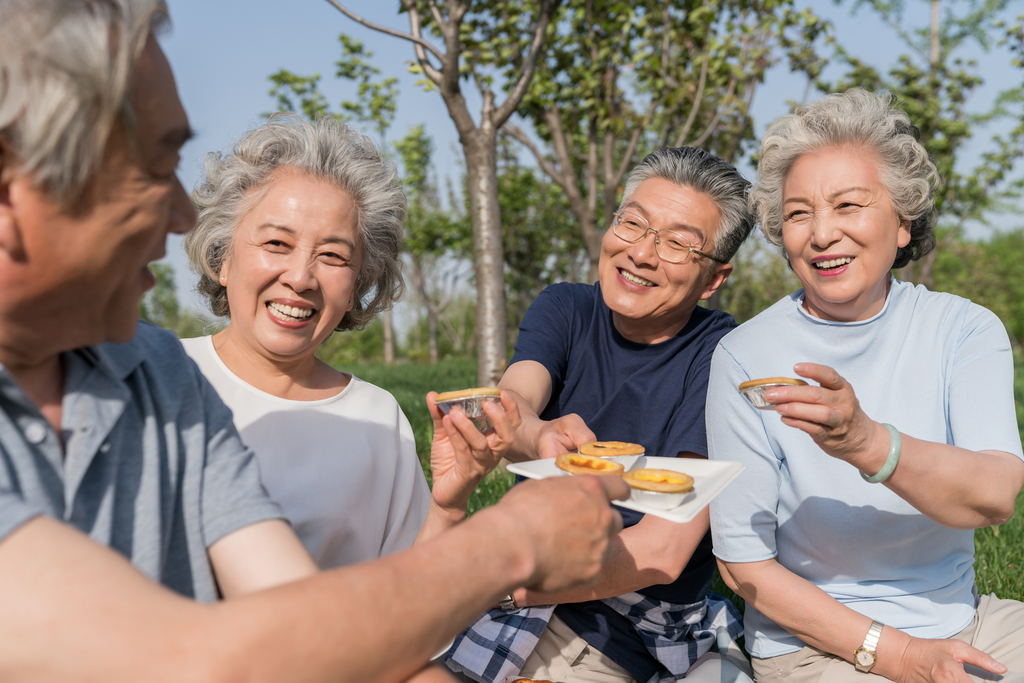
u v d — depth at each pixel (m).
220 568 0.99
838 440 1.36
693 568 2.09
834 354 1.83
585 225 9.31
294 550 0.99
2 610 0.62
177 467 0.98
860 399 1.82
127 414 0.93
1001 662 1.72
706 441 2.05
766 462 1.83
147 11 0.73
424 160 20.95
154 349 1.04
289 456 1.61
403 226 1.87
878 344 1.82
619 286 2.17
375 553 1.72
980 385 1.70
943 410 1.78
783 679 1.84
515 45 8.48
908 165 1.71
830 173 1.71
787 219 1.83
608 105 9.07
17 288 0.74
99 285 0.79
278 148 1.64
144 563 0.89
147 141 0.76
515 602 1.98
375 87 16.39
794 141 1.78
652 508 1.12
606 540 0.92
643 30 8.96
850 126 1.72
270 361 1.67
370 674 0.69
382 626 0.69
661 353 2.22
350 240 1.65
